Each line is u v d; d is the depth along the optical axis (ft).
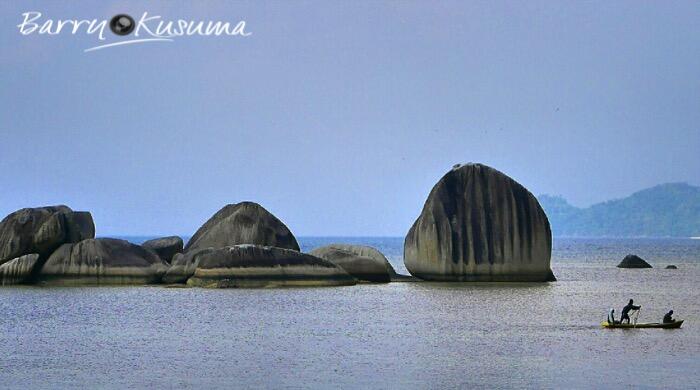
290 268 397.39
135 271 400.26
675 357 221.46
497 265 417.08
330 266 406.62
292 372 201.67
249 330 268.21
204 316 300.40
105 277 398.42
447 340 249.14
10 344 241.55
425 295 368.68
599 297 376.48
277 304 335.26
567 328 274.77
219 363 212.43
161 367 207.51
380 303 340.18
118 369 205.26
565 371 203.41
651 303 356.59
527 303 345.10
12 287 391.24
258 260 395.55
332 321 288.92
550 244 421.59
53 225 401.90
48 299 348.79
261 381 192.13
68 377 196.34
